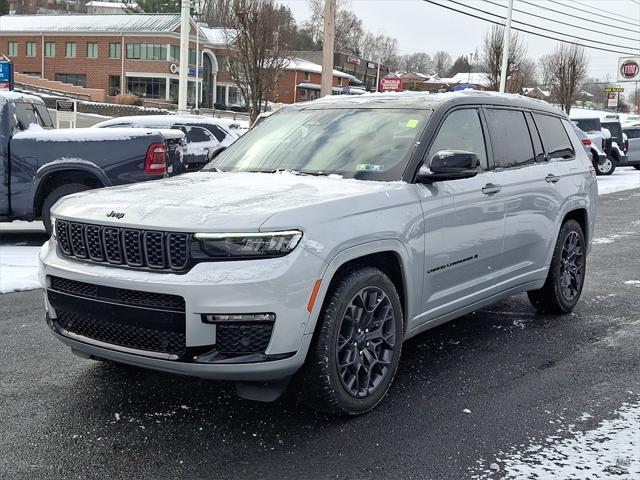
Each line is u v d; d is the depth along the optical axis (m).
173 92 68.31
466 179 4.69
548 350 5.18
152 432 3.67
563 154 6.12
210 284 3.30
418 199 4.20
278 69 27.53
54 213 3.98
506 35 28.64
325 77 17.64
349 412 3.79
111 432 3.67
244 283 3.29
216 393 4.22
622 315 6.22
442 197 4.39
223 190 3.96
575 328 5.79
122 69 67.75
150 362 3.47
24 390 4.24
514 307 6.48
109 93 68.81
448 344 5.30
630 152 26.27
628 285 7.48
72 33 69.00
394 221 3.97
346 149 4.59
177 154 9.41
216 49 73.19
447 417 3.90
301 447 3.51
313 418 3.86
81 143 8.53
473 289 4.82
